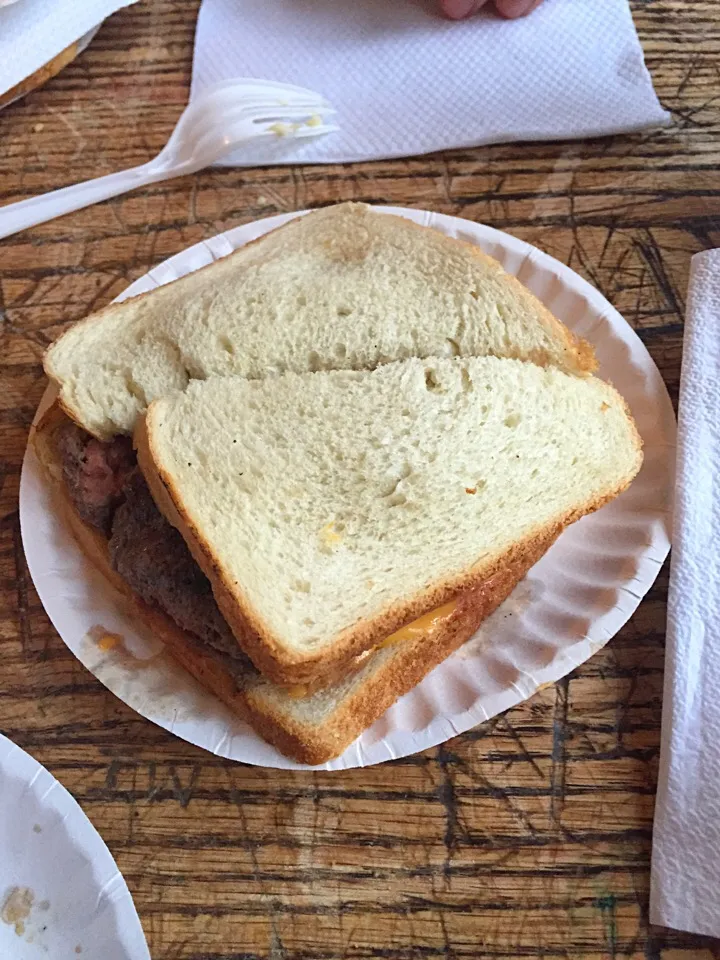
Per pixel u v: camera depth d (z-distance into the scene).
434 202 0.26
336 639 0.19
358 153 0.27
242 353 0.22
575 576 0.22
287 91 0.27
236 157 0.27
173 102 0.28
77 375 0.22
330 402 0.21
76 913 0.18
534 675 0.20
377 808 0.20
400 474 0.21
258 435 0.21
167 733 0.21
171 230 0.26
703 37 0.28
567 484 0.21
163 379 0.22
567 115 0.27
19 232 0.26
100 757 0.21
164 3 0.29
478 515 0.21
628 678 0.21
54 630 0.22
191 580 0.20
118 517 0.21
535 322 0.22
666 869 0.19
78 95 0.28
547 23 0.28
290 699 0.19
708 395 0.22
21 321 0.25
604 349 0.23
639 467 0.22
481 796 0.20
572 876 0.19
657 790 0.19
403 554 0.21
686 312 0.23
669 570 0.21
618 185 0.26
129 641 0.21
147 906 0.19
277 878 0.19
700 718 0.20
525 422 0.22
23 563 0.22
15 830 0.19
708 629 0.20
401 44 0.28
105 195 0.26
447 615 0.21
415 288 0.23
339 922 0.19
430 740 0.19
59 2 0.26
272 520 0.21
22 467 0.22
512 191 0.26
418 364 0.22
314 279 0.23
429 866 0.19
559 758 0.20
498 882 0.19
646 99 0.27
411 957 0.19
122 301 0.23
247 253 0.23
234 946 0.19
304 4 0.28
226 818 0.20
